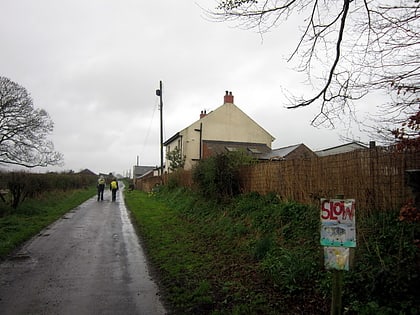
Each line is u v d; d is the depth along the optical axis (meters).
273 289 6.16
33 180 19.08
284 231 8.66
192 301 5.77
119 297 5.99
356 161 7.82
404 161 6.61
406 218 4.62
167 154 42.41
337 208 4.04
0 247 9.42
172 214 16.72
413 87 5.05
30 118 35.41
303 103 6.65
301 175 10.03
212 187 14.59
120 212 19.80
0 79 34.44
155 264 8.19
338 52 6.05
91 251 9.58
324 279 5.81
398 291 4.70
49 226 13.93
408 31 5.19
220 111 42.62
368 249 5.84
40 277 7.12
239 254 8.46
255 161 14.02
